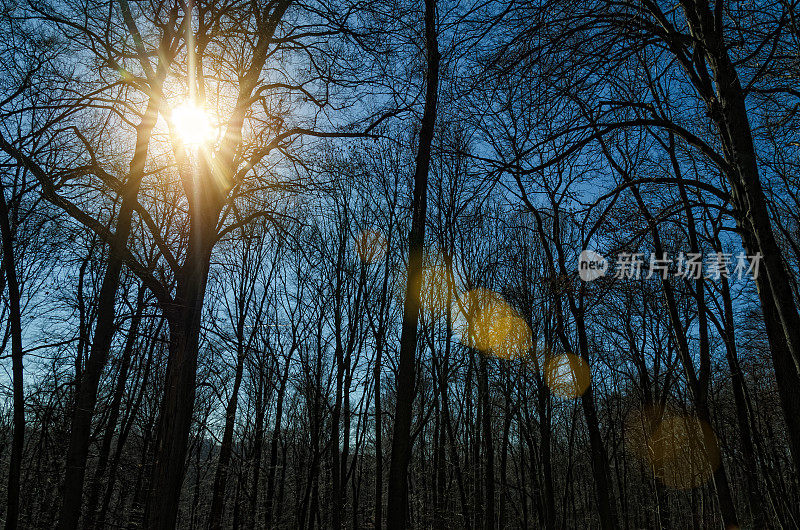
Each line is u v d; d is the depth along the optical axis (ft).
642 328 71.20
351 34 36.76
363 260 76.54
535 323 66.95
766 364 56.18
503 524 76.95
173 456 30.04
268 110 40.50
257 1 36.40
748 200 22.76
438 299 70.23
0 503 48.65
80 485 32.24
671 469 82.12
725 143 25.67
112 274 34.71
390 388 84.58
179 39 37.35
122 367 52.70
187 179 37.09
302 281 83.10
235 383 70.13
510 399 73.51
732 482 73.67
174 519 29.37
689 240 46.09
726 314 49.11
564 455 111.04
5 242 25.80
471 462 79.51
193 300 33.42
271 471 82.23
